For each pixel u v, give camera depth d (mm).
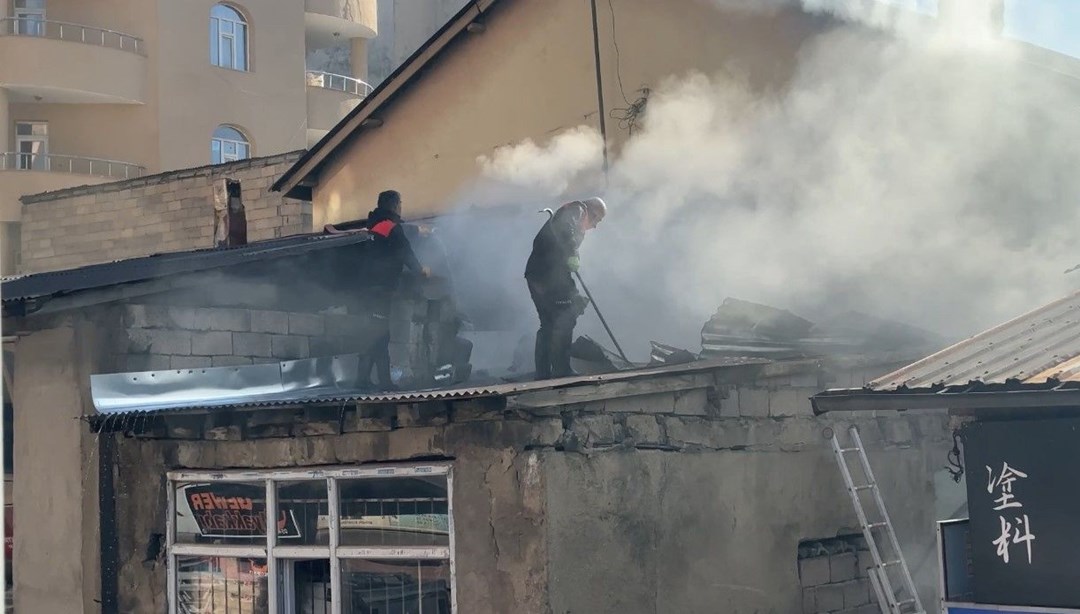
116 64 31172
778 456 9500
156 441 9516
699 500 8719
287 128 34406
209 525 9211
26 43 30172
